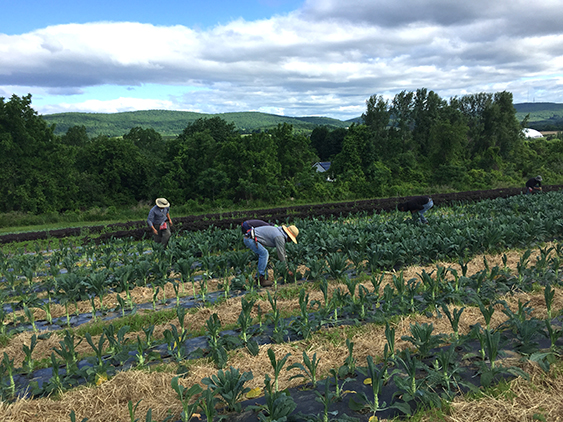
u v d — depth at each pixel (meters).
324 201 30.75
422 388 3.45
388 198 28.06
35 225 26.22
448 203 20.86
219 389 3.35
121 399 3.74
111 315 6.46
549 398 3.32
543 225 10.03
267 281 7.49
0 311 5.64
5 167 33.09
